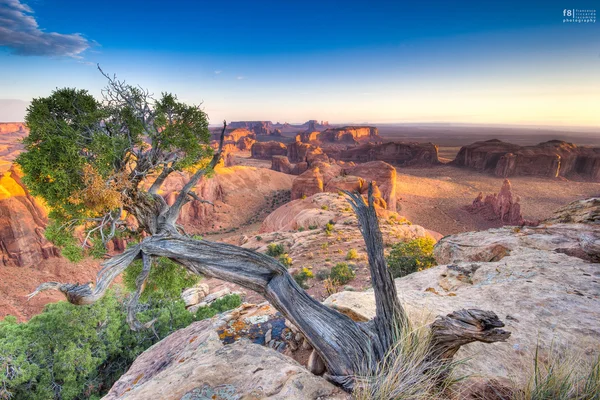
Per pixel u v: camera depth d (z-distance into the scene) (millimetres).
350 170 125750
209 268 3783
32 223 67875
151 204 6102
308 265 28625
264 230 75688
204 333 5340
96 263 69188
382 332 3254
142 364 5566
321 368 3465
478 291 6164
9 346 13805
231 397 2646
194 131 7324
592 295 5703
